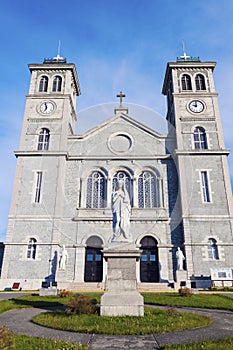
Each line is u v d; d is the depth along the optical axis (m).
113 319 9.24
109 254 10.15
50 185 16.17
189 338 7.36
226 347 6.14
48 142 32.84
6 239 28.16
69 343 6.70
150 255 28.28
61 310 11.57
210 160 30.98
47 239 27.86
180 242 28.20
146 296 16.52
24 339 7.02
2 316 10.70
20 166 30.66
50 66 36.94
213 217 28.52
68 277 26.56
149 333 7.89
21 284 26.39
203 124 33.38
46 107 34.47
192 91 35.44
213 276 25.41
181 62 36.56
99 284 24.42
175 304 13.73
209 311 12.18
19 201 29.38
